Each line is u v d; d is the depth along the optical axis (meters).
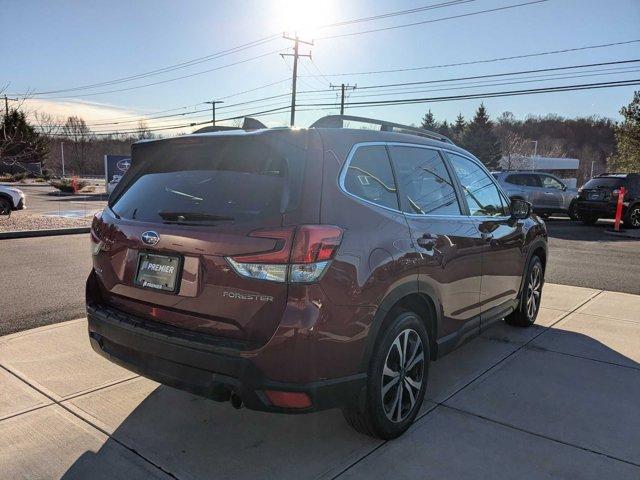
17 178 50.75
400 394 3.14
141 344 2.90
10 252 9.94
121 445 3.05
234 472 2.80
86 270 8.05
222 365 2.59
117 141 89.94
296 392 2.56
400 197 3.30
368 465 2.88
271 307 2.54
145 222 3.02
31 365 4.16
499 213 4.71
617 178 17.09
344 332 2.66
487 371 4.24
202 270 2.71
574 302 6.51
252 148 2.96
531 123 125.50
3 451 2.96
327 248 2.57
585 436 3.22
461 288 3.76
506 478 2.78
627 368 4.32
